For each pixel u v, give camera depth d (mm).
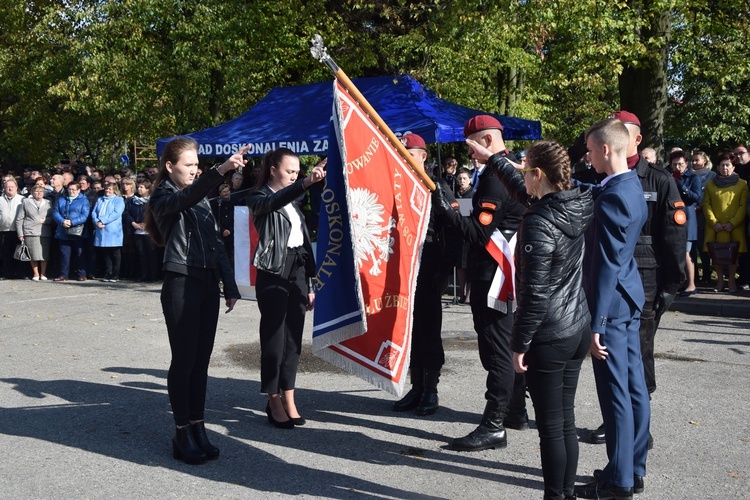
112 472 4418
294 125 12414
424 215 4617
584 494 4020
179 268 4484
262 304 5223
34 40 25312
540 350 3602
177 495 4090
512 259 4785
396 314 4367
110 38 18984
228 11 17641
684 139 26984
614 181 3889
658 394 6031
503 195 4754
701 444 4887
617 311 3934
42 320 9719
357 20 17750
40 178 14109
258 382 6570
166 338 8508
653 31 14891
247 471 4461
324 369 7047
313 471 4469
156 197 4512
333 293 4211
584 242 3961
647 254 4781
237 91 18484
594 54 14844
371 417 5559
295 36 17781
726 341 8094
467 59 15422
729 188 10922
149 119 19312
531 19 14672
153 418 5484
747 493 4125
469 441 4820
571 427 3766
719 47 17734
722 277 11055
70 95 19641
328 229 4207
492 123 4844
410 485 4266
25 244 13867
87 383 6480
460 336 8617
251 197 5062
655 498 4066
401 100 11961
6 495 4074
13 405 5797
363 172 4223
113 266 13734
